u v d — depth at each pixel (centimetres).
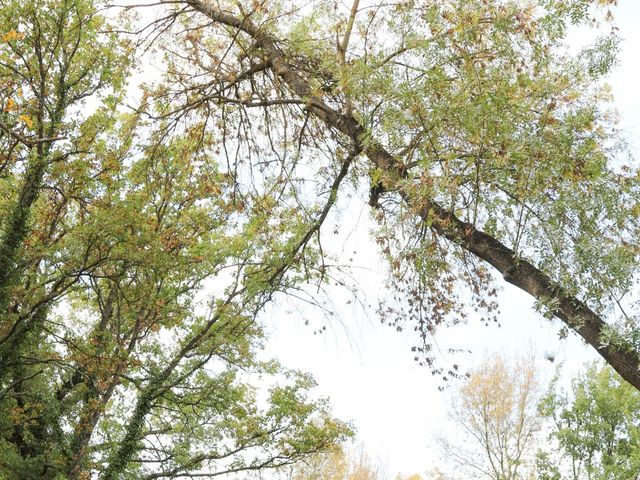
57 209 1867
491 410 3161
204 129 1312
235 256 1980
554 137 822
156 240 1834
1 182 1808
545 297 766
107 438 2142
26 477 1845
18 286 1786
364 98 945
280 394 2247
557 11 815
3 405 1877
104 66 1762
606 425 2745
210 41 1268
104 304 2275
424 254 921
